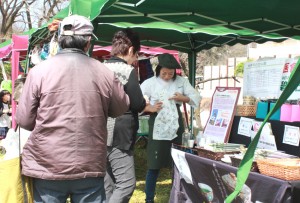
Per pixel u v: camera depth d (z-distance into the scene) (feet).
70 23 7.20
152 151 12.85
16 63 24.82
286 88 5.79
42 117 6.82
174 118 12.80
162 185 17.40
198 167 10.08
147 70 23.18
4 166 7.26
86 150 6.86
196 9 11.87
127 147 9.23
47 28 12.86
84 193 7.07
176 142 12.96
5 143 7.78
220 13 12.49
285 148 10.00
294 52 46.88
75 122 6.80
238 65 40.78
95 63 7.27
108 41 20.06
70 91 6.87
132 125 9.27
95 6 9.32
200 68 55.31
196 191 10.82
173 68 12.94
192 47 20.25
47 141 6.77
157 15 12.35
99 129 7.09
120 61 9.14
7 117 22.98
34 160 6.95
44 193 7.00
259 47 53.93
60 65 6.97
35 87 6.89
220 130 11.98
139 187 16.93
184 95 13.44
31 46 16.61
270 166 7.91
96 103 7.04
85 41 7.29
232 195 5.93
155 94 12.96
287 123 9.98
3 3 64.80
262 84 10.99
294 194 7.36
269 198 7.74
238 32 16.75
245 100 11.87
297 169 7.52
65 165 6.72
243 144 11.27
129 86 8.70
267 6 11.64
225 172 8.93
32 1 64.44
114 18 12.59
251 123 11.09
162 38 19.38
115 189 9.29
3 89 25.05
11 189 7.29
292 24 14.46
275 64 10.51
